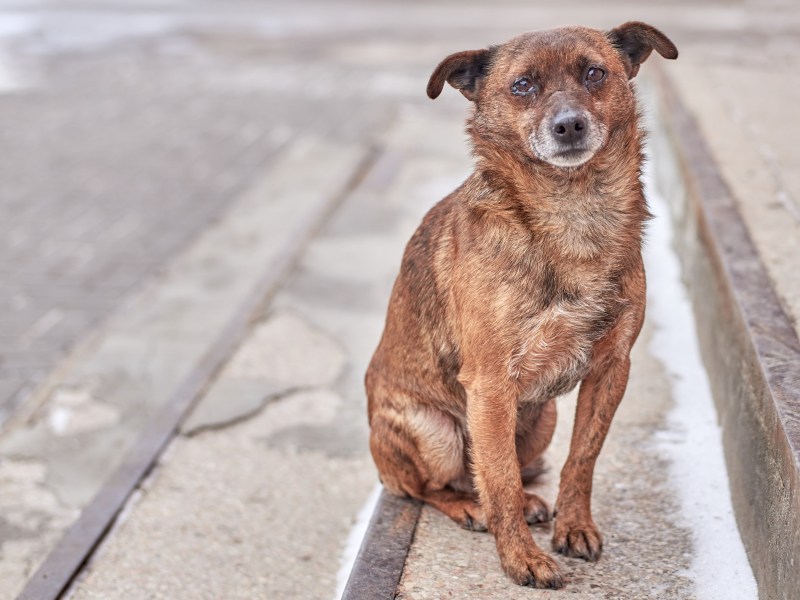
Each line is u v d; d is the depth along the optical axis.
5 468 5.06
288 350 6.03
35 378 6.00
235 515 4.50
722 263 4.29
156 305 6.89
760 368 3.35
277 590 3.98
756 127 6.54
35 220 8.52
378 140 10.48
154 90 13.25
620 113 3.30
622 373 3.39
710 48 13.34
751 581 3.21
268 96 12.79
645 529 3.51
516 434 3.75
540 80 3.30
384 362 3.82
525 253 3.20
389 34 17.03
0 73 14.38
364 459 4.97
